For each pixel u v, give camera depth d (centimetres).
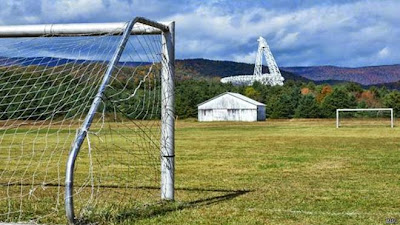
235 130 3341
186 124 4731
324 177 955
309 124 4406
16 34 674
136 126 694
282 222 537
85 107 638
